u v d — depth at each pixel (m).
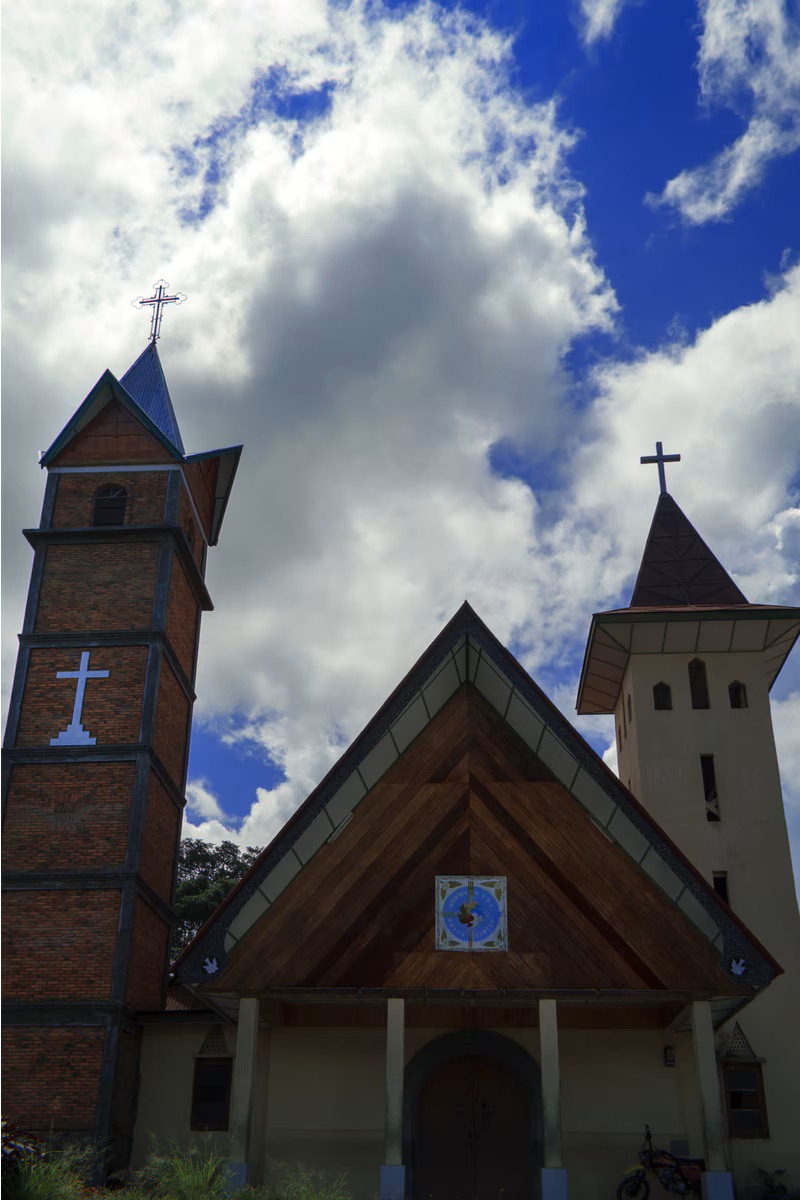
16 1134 16.77
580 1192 20.38
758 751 26.62
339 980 18.98
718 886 25.48
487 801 20.27
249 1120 18.45
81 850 23.34
